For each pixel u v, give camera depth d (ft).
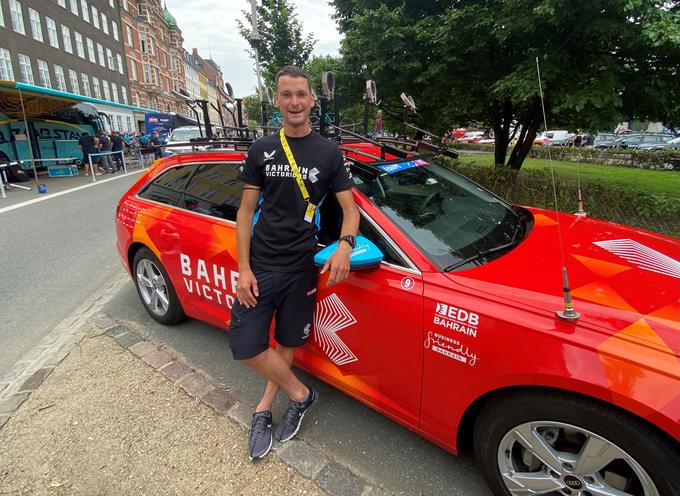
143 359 10.04
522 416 5.34
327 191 6.50
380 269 6.62
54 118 52.85
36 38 93.30
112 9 133.18
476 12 19.25
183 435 7.63
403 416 6.74
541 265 6.40
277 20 42.24
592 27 15.62
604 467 5.01
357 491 6.42
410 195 7.95
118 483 6.69
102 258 18.30
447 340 5.81
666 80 18.12
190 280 9.90
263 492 6.43
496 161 28.84
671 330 4.81
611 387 4.57
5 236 22.09
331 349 7.40
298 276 6.65
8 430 7.91
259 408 7.49
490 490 6.31
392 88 25.80
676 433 4.24
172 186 10.71
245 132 12.03
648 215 16.60
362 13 25.99
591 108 18.15
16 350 10.99
